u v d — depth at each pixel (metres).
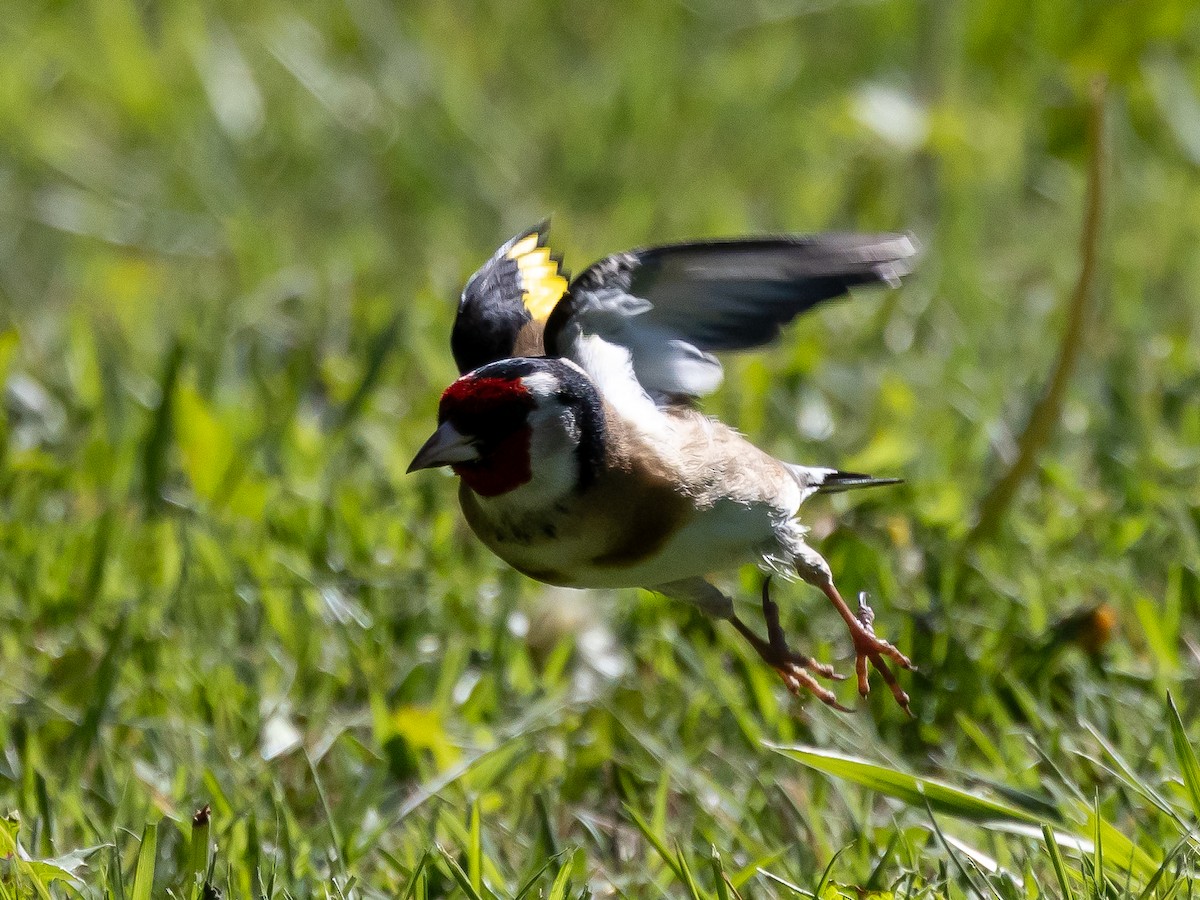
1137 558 10.75
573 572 8.24
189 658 9.83
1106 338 13.80
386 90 18.27
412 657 10.08
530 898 7.77
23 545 10.77
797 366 12.73
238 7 19.75
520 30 20.00
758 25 19.67
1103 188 10.84
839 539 10.46
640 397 8.30
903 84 17.88
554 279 9.34
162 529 10.91
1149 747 8.66
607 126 17.91
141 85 18.22
